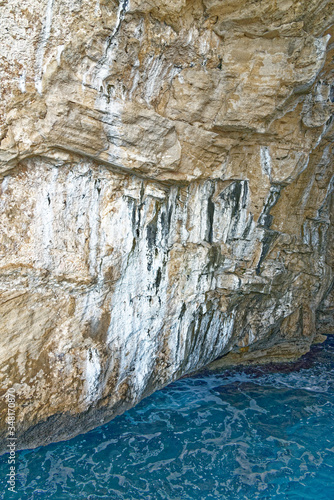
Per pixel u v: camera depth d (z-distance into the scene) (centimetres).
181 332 559
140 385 531
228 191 530
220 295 580
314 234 688
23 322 408
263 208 556
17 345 408
